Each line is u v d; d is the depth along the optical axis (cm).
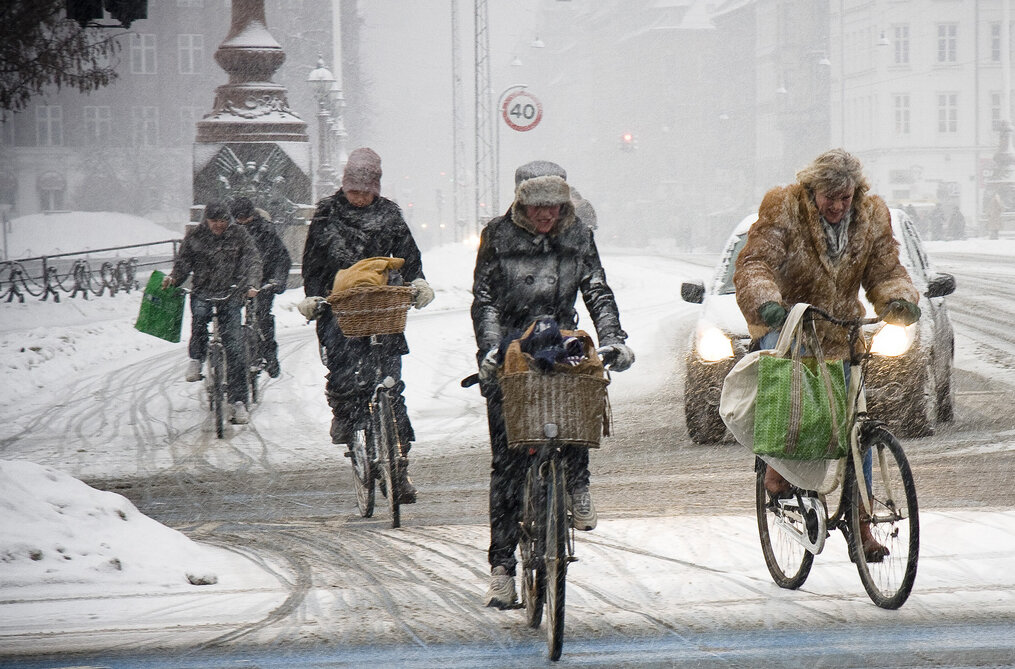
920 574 2098
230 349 4428
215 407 4366
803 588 2044
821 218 1955
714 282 3878
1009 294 8875
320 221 2811
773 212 1961
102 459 3925
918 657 1634
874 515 1872
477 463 3697
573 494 1847
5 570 2131
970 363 5425
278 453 3975
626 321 7869
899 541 1833
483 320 1908
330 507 3094
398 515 2784
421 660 1683
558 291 1928
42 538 2242
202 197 9894
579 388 1688
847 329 1988
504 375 1717
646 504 2905
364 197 2814
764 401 1883
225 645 1764
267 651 1734
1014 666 1591
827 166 1916
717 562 2259
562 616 1656
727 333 3644
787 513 2019
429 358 6106
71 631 1845
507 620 1898
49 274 11081
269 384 5300
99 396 5381
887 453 1855
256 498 3247
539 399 1681
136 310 10081
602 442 3950
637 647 1723
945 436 3669
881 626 1788
